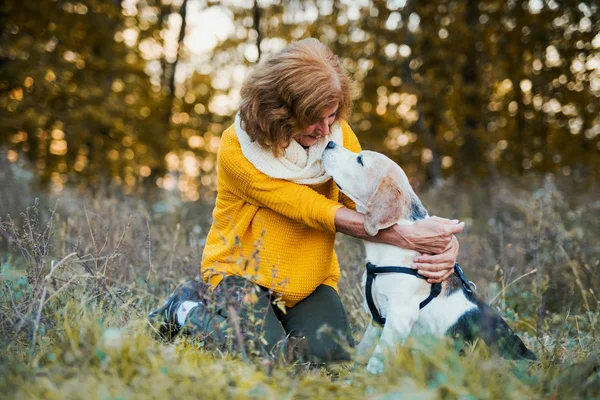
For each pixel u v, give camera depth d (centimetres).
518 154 1368
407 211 360
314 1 1473
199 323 347
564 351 346
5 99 1165
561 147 1339
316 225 355
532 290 473
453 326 345
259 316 350
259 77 350
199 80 1731
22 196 768
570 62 1215
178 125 1562
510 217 722
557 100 1258
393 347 314
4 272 454
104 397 241
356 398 264
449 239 349
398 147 1546
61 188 994
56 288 353
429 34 1335
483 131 1377
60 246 513
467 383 270
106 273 404
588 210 729
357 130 1458
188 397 248
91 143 1307
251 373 273
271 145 354
